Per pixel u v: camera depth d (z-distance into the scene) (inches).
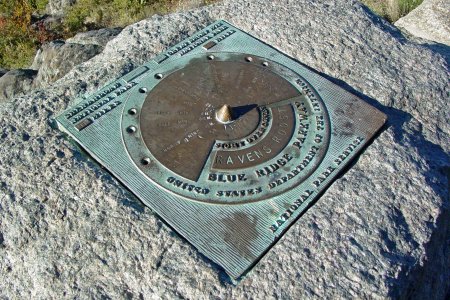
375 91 39.3
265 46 42.3
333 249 29.7
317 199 32.1
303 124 35.9
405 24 58.0
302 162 33.5
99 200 32.0
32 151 34.5
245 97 37.7
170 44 43.1
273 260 29.3
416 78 40.4
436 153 36.1
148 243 30.2
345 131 35.6
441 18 55.5
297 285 28.3
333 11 45.5
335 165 33.5
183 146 34.4
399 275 29.0
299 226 30.7
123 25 79.7
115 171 33.2
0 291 30.5
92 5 86.2
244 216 31.0
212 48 42.0
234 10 45.8
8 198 32.4
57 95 38.5
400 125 37.3
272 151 34.1
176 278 28.7
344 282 28.5
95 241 30.4
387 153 34.7
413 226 31.2
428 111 38.7
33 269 30.2
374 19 45.7
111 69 40.4
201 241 30.1
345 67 40.9
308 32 43.5
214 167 33.2
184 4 77.9
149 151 34.2
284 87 38.5
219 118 35.8
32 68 61.2
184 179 32.6
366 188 32.6
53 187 32.6
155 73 39.5
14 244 31.1
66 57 54.9
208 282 28.5
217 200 31.6
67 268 29.8
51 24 86.0
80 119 36.0
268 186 32.3
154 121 35.9
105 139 34.9
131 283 29.0
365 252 29.7
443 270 35.2
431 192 32.8
